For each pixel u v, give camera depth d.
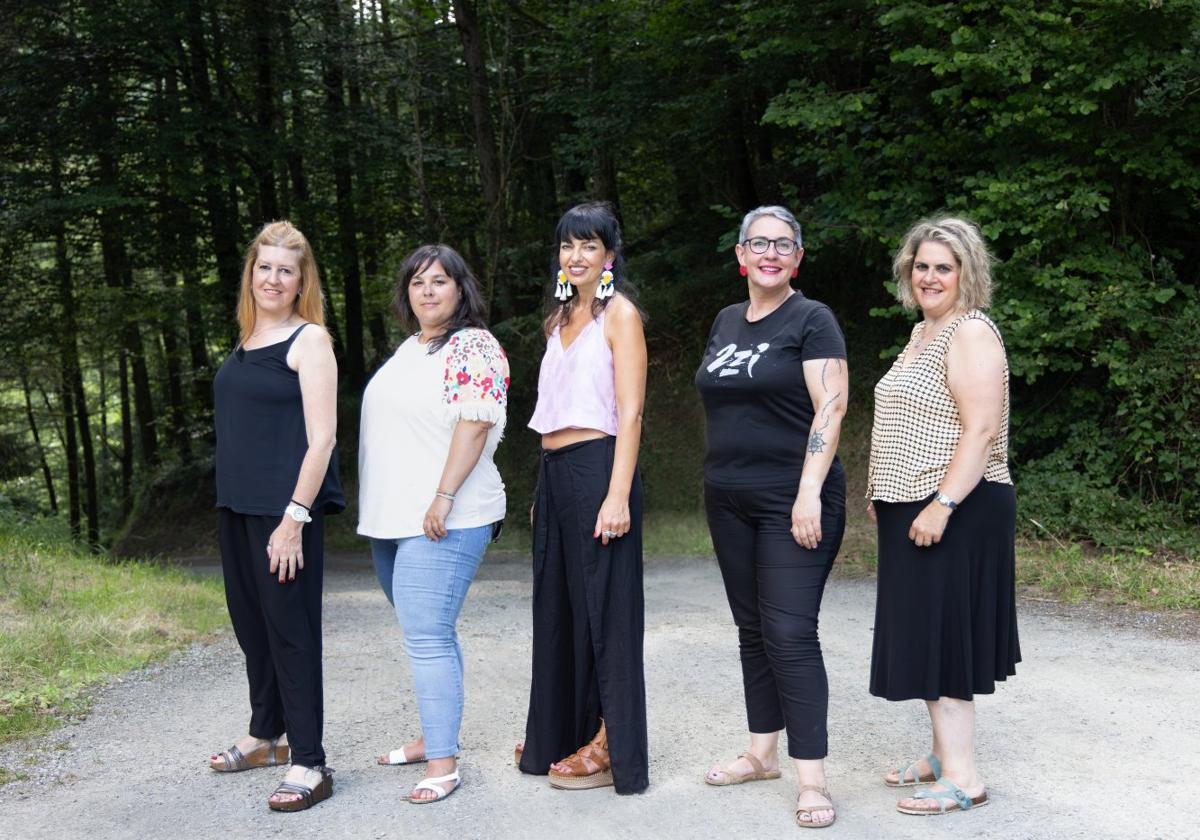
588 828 3.10
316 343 3.41
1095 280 8.98
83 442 21.77
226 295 16.39
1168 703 4.23
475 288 3.53
